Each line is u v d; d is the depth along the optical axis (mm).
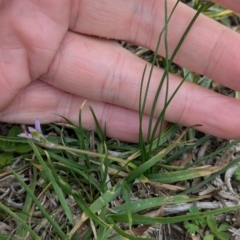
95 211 106
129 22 120
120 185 110
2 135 126
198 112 116
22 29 114
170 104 117
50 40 116
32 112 124
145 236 109
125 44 143
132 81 117
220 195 117
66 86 121
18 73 119
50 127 126
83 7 118
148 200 108
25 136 107
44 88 123
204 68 118
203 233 110
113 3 117
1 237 100
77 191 115
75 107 124
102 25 121
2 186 117
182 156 122
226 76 117
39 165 113
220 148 122
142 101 118
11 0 113
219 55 114
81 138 114
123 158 119
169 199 108
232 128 116
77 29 121
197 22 115
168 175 112
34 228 108
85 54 119
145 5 117
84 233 106
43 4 112
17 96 121
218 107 115
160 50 122
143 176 111
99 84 119
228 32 114
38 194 115
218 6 149
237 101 116
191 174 112
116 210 108
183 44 117
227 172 118
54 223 99
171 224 111
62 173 116
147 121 121
